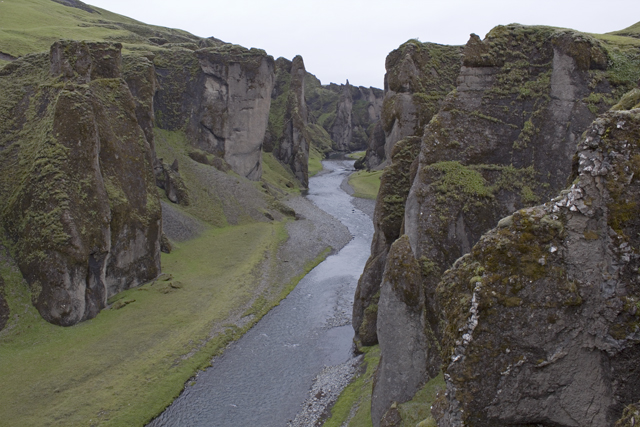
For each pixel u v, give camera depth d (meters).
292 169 134.00
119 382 33.88
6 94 52.53
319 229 81.12
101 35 110.06
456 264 13.76
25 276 42.16
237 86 100.62
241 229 76.50
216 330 42.69
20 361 35.41
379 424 24.67
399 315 24.44
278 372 36.56
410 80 39.91
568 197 11.80
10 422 29.06
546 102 27.25
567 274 11.64
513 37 28.56
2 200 45.75
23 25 105.75
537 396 11.85
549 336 11.66
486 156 27.48
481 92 28.12
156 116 94.44
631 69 26.56
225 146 100.25
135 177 50.88
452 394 12.47
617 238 11.03
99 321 42.34
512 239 12.08
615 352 11.06
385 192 36.59
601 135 11.38
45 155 43.78
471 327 12.05
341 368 35.94
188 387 34.84
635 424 9.68
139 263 50.88
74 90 45.88
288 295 52.47
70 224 41.41
